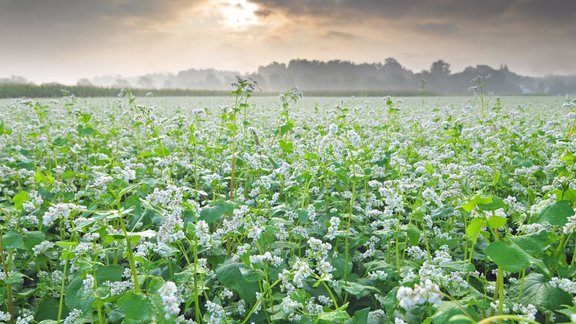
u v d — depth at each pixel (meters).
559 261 4.15
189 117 15.69
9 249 4.84
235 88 7.52
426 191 4.73
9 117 16.44
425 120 14.12
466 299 3.44
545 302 3.75
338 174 6.11
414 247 4.77
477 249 5.60
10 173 7.36
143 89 55.91
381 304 4.68
